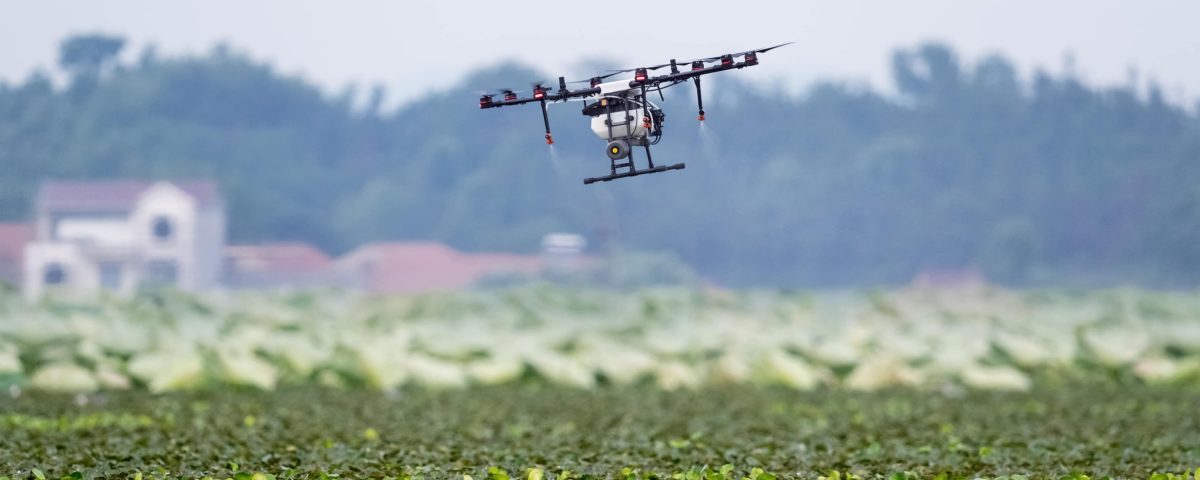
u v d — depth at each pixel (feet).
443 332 254.27
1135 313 320.09
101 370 200.13
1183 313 324.39
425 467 105.70
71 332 219.41
